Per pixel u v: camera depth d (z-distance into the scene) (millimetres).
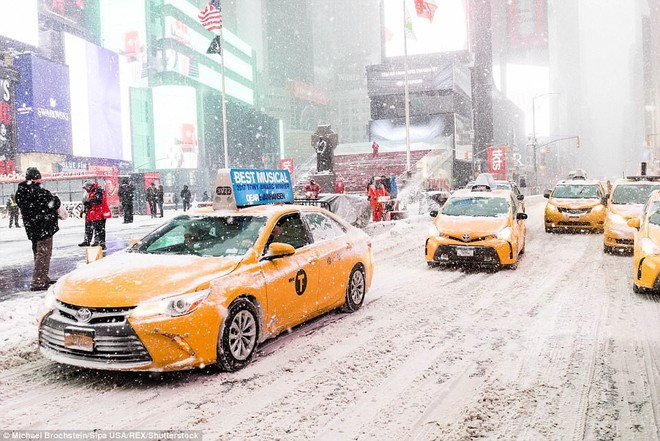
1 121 46031
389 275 9516
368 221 15961
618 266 10156
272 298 5168
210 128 87188
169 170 78938
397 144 55906
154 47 82500
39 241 8078
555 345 5438
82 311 4289
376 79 57375
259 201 6379
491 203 10664
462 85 58594
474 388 4359
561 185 16844
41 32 53219
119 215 31062
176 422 3787
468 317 6598
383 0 57656
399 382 4500
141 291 4352
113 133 61312
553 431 3615
